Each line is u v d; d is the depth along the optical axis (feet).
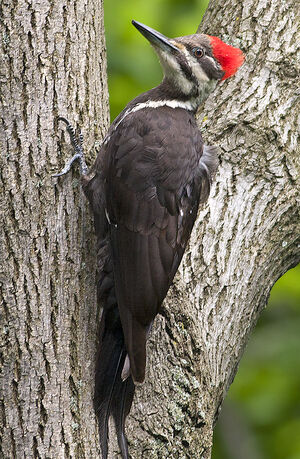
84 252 27.73
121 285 27.50
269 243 31.68
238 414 48.57
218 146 32.35
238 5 35.68
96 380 26.76
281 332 49.47
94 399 26.61
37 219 27.14
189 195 29.81
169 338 28.58
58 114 28.19
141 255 28.04
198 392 28.30
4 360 26.23
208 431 28.53
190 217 29.86
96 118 29.43
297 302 48.91
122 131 29.37
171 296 29.09
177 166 29.14
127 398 27.09
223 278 30.35
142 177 28.58
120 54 46.29
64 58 28.73
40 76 28.17
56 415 26.07
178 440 27.78
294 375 47.78
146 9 46.47
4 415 25.96
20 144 27.48
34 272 26.78
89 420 26.40
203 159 30.76
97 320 27.53
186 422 28.02
